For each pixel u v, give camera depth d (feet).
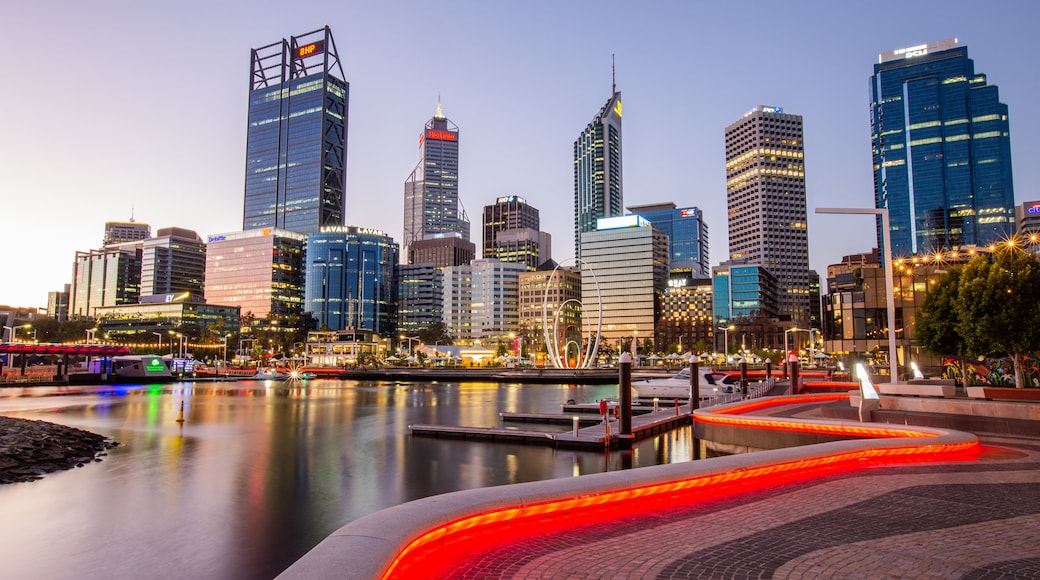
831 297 507.71
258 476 87.76
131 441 123.75
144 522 64.75
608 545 29.96
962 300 133.69
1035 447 64.75
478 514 32.42
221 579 49.29
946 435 62.69
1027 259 127.54
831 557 27.91
